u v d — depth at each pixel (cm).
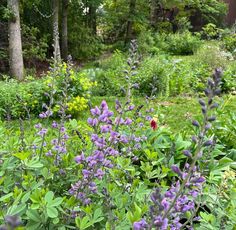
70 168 232
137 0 1778
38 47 1334
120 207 206
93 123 197
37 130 292
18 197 176
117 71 1077
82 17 1683
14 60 1155
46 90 737
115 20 1836
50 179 231
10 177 208
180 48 1752
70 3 1583
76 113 754
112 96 930
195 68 1174
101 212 191
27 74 1246
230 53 1484
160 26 2030
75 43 1598
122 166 241
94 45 1647
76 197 202
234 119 452
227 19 2466
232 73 1148
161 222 137
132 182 249
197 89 1005
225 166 318
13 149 253
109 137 218
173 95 948
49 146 269
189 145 344
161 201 138
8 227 98
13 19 1127
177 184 182
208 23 2216
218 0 2388
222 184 252
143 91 945
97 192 204
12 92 723
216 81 145
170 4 2031
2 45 1302
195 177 172
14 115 699
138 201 221
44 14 1478
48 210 175
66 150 255
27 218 182
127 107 244
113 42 1938
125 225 187
